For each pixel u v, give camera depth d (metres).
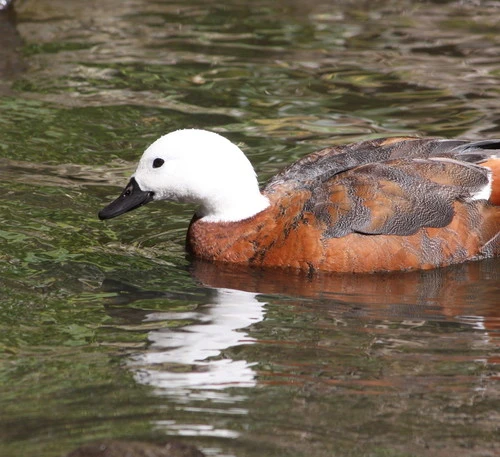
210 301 10.53
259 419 8.07
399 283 11.08
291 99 16.17
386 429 7.95
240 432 7.87
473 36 18.77
